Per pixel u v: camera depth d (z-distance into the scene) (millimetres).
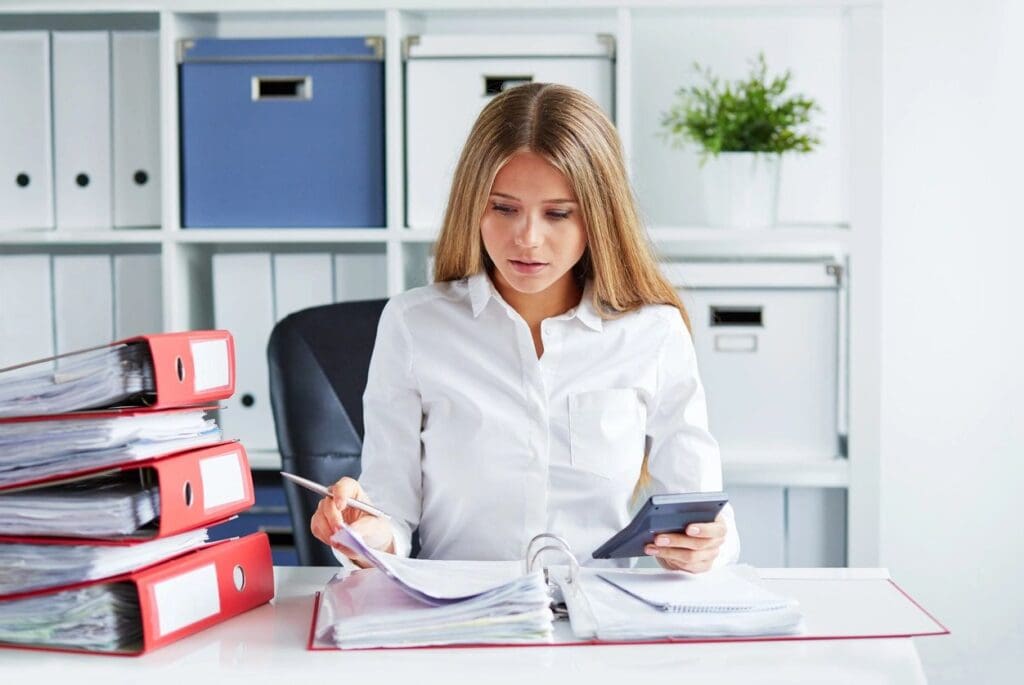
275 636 1154
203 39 2502
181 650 1111
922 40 2779
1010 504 2822
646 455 1665
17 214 2553
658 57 2781
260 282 2537
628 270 1547
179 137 2543
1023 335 2799
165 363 1138
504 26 2807
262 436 2547
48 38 2529
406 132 2531
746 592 1211
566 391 1559
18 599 1116
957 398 2822
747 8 2420
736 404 2451
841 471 2404
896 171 2805
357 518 1386
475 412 1557
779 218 2797
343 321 1973
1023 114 2768
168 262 2512
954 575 2846
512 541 1550
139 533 1126
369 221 2518
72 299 2568
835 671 1046
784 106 2486
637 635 1115
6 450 1131
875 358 2408
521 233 1390
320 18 2832
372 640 1106
